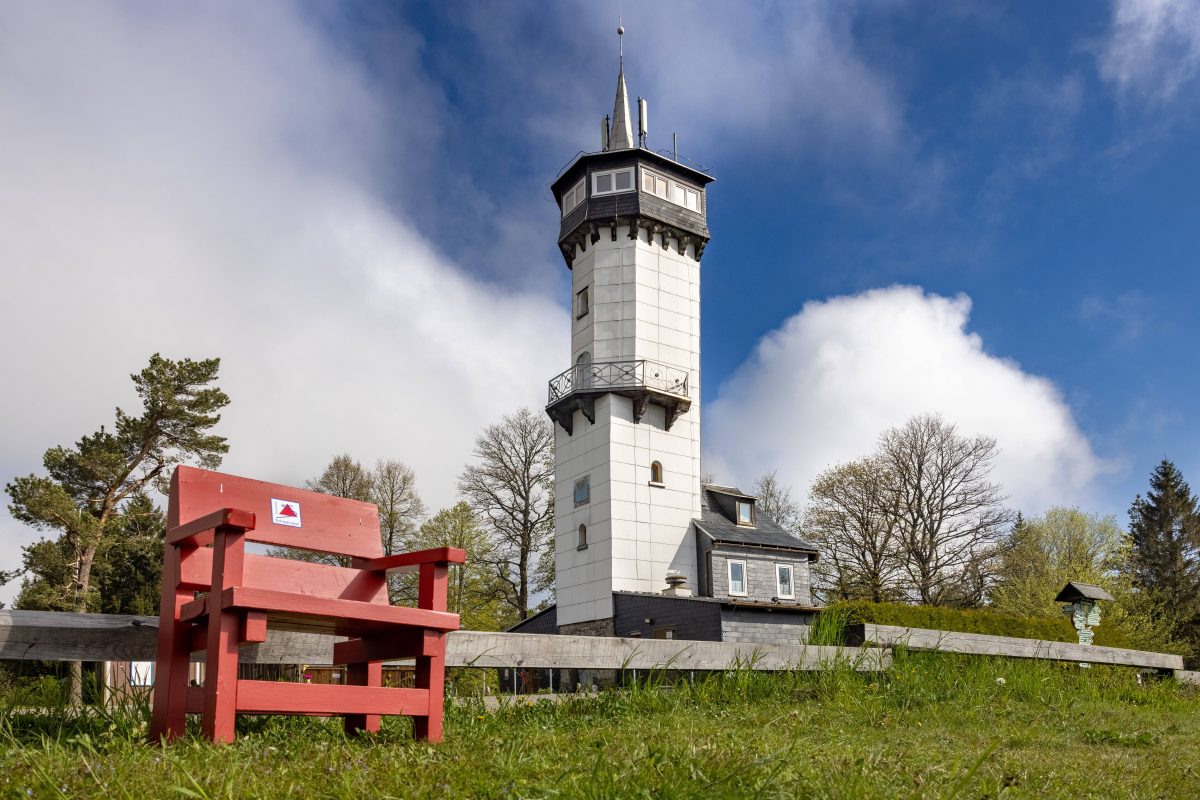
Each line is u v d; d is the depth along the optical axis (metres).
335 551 5.76
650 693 7.52
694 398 37.03
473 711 6.51
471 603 43.00
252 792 3.34
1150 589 59.12
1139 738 6.86
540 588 43.94
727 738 5.19
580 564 35.09
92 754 4.02
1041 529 49.62
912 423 45.12
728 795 3.41
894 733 6.50
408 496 44.22
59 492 31.16
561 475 37.03
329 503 5.86
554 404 36.50
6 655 5.16
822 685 8.79
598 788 3.46
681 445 36.31
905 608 22.81
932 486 44.09
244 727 5.49
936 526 43.53
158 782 3.40
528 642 7.40
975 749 5.75
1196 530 61.72
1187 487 63.75
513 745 4.63
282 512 5.58
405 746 4.72
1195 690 13.05
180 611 4.76
